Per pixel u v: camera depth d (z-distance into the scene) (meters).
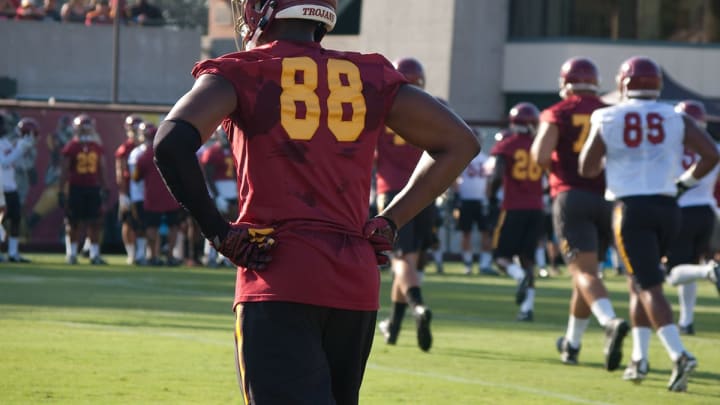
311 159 7.23
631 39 67.12
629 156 16.06
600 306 17.50
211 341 19.47
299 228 7.19
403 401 14.44
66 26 59.31
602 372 17.58
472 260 44.72
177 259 40.66
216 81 7.12
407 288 19.28
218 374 16.02
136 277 34.22
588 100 18.11
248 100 7.17
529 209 26.58
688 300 23.72
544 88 67.00
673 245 22.59
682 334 23.64
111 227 46.34
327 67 7.36
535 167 26.67
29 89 58.56
